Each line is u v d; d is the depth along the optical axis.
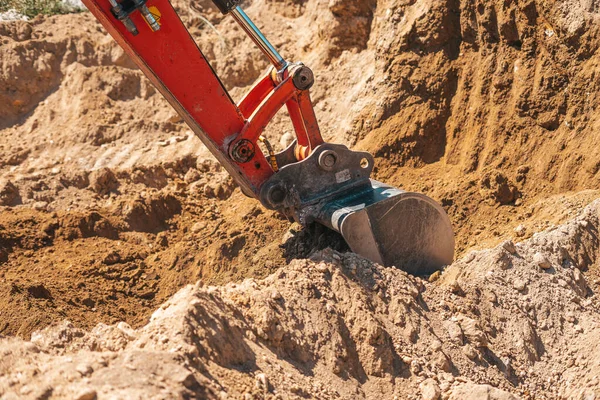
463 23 8.76
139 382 5.13
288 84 7.03
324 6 10.20
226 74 10.29
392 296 6.49
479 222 8.09
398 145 8.80
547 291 6.88
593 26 8.19
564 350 6.66
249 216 8.41
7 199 8.98
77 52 10.51
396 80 8.97
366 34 9.72
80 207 9.00
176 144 9.73
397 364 6.18
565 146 8.26
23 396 5.07
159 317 5.81
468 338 6.46
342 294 6.38
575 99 8.28
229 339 5.73
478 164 8.52
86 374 5.19
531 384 6.46
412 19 8.97
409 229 7.04
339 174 7.18
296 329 6.11
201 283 6.04
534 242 7.27
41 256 8.29
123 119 10.10
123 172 9.30
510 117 8.50
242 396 5.45
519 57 8.55
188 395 5.17
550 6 8.35
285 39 10.41
